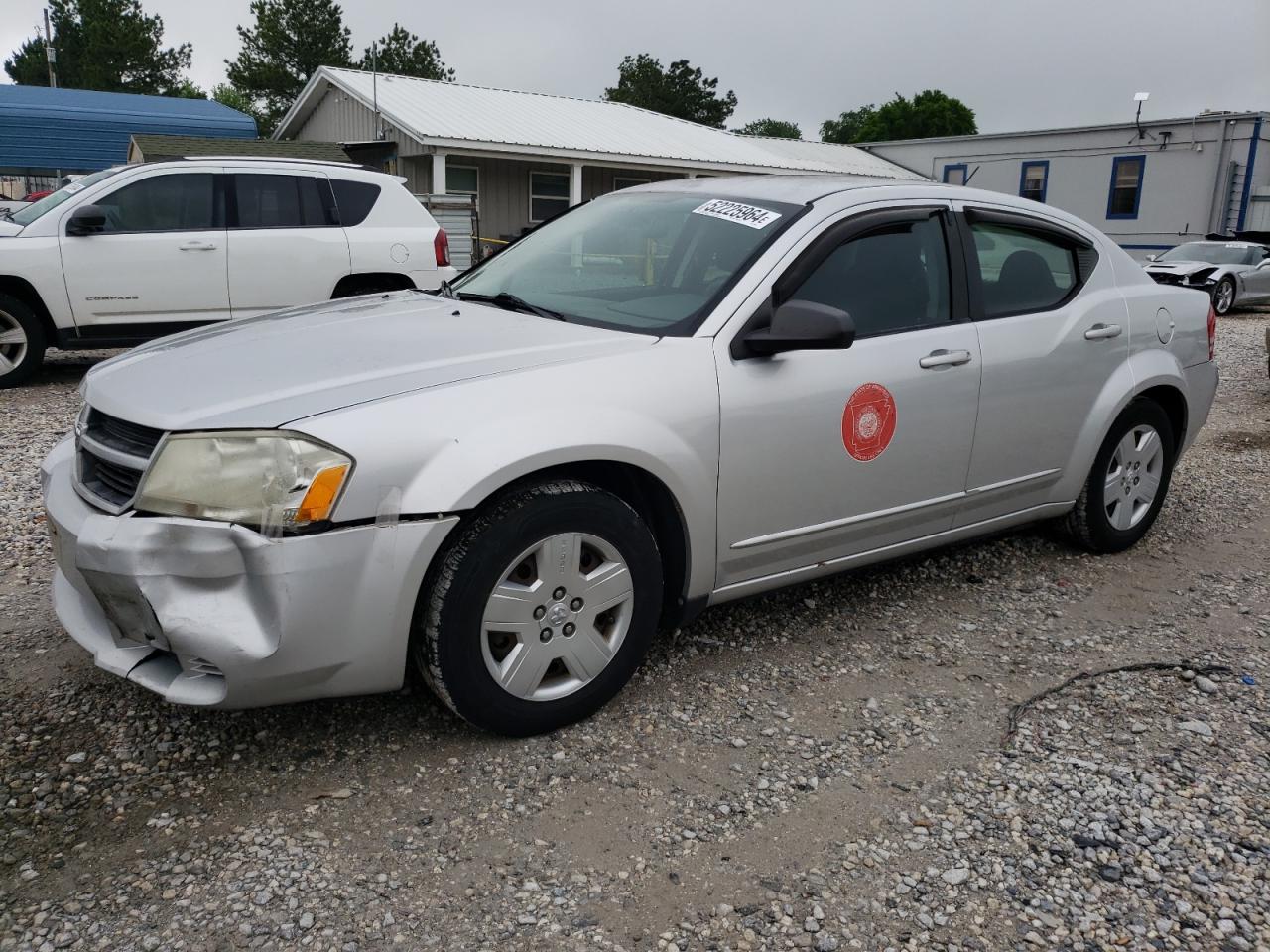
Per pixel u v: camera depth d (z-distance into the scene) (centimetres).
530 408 276
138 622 255
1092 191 2775
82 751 281
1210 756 299
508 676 282
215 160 870
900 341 359
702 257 348
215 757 281
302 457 247
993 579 440
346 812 258
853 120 7806
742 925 224
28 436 657
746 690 330
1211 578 450
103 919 218
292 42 4575
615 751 291
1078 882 242
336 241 906
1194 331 480
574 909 227
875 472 355
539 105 2305
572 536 284
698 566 319
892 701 327
